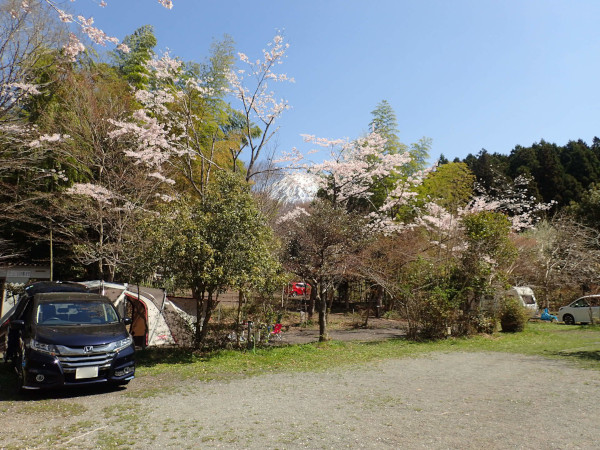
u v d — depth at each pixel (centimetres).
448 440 409
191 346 1027
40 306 709
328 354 1003
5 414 511
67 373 607
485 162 4425
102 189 1148
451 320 1323
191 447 393
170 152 1428
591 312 1906
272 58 1429
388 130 2494
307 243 1168
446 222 1688
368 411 515
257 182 1627
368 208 2009
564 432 429
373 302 2205
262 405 548
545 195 4078
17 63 1215
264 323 1121
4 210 1220
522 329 1530
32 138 1265
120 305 1109
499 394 602
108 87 1573
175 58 1528
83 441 410
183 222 933
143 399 586
